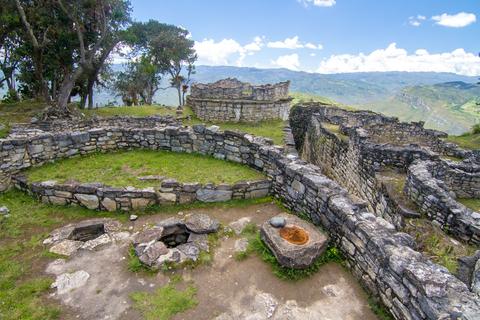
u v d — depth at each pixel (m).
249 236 5.91
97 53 26.73
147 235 5.66
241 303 4.32
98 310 4.13
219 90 23.59
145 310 4.14
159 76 43.00
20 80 29.47
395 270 3.92
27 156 8.19
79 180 7.56
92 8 21.48
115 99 42.34
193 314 4.11
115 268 4.96
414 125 17.69
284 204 7.19
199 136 9.82
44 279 4.66
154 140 10.29
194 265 5.02
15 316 3.94
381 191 9.98
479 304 3.24
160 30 39.84
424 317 3.38
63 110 20.77
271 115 23.45
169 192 7.00
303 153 25.94
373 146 11.63
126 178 7.77
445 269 3.79
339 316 4.12
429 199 7.66
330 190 5.82
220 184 7.30
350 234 4.98
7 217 6.38
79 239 6.11
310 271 4.94
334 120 21.89
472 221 6.66
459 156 15.27
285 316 4.11
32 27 20.75
